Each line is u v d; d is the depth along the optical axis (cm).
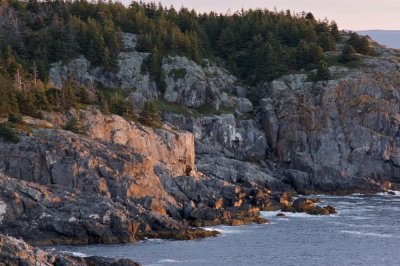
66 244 16250
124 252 15550
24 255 12250
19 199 16650
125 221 16762
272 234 18075
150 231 17325
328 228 19062
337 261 15450
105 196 18038
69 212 16688
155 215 17650
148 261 14850
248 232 18238
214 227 18750
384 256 15975
